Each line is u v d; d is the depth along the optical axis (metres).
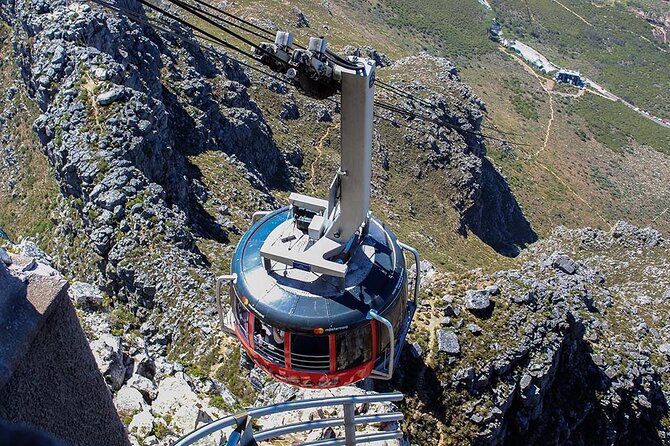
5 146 97.38
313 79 18.11
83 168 75.00
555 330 66.19
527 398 63.94
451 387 60.16
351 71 17.83
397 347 20.30
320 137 159.50
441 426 59.22
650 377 78.31
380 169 162.62
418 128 172.25
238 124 126.81
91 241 72.25
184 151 109.69
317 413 30.11
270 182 136.62
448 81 194.88
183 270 65.94
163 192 76.88
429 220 163.38
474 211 177.75
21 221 87.75
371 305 18.62
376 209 147.00
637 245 130.25
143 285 65.38
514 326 64.44
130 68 96.25
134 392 28.69
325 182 150.38
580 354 74.81
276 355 19.12
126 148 77.88
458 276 70.12
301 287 18.69
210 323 58.75
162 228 71.00
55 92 86.31
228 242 90.94
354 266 19.42
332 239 19.19
